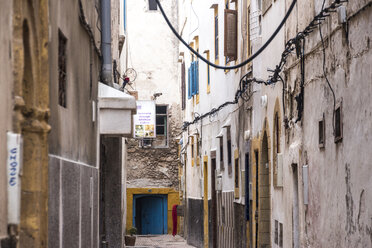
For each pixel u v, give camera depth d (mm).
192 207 34594
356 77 10453
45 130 8125
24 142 8031
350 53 10766
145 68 43812
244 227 20859
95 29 14469
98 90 14875
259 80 18906
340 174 11469
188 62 36062
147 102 35469
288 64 15547
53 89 9125
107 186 19672
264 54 18422
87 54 12812
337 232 11648
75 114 11203
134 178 42938
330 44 12008
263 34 18719
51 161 8742
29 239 7969
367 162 9945
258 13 19219
